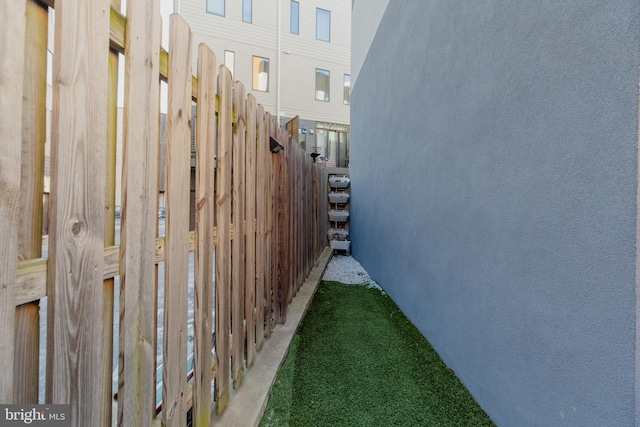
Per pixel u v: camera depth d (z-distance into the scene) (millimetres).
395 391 1750
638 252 860
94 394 769
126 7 871
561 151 1120
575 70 1062
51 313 677
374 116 4340
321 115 11219
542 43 1212
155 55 982
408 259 2844
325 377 1882
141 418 937
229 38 9727
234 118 1680
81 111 733
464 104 1827
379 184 4008
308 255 4086
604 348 957
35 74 671
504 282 1447
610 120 939
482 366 1616
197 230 1261
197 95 1272
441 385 1812
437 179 2207
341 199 6336
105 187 805
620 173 908
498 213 1496
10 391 604
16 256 610
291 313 2807
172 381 1090
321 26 11094
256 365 1914
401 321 2783
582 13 1036
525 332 1304
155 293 1040
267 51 10250
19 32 612
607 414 943
